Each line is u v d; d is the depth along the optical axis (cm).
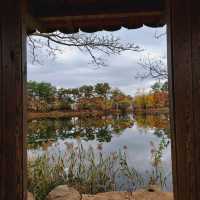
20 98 149
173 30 149
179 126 147
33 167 465
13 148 147
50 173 464
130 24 266
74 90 2289
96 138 1045
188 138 144
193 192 142
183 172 145
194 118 144
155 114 1702
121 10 228
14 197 144
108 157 492
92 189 452
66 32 273
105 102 2500
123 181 469
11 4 151
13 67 150
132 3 227
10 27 151
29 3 202
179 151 147
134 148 826
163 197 363
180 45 147
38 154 506
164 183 450
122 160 488
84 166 481
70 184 454
